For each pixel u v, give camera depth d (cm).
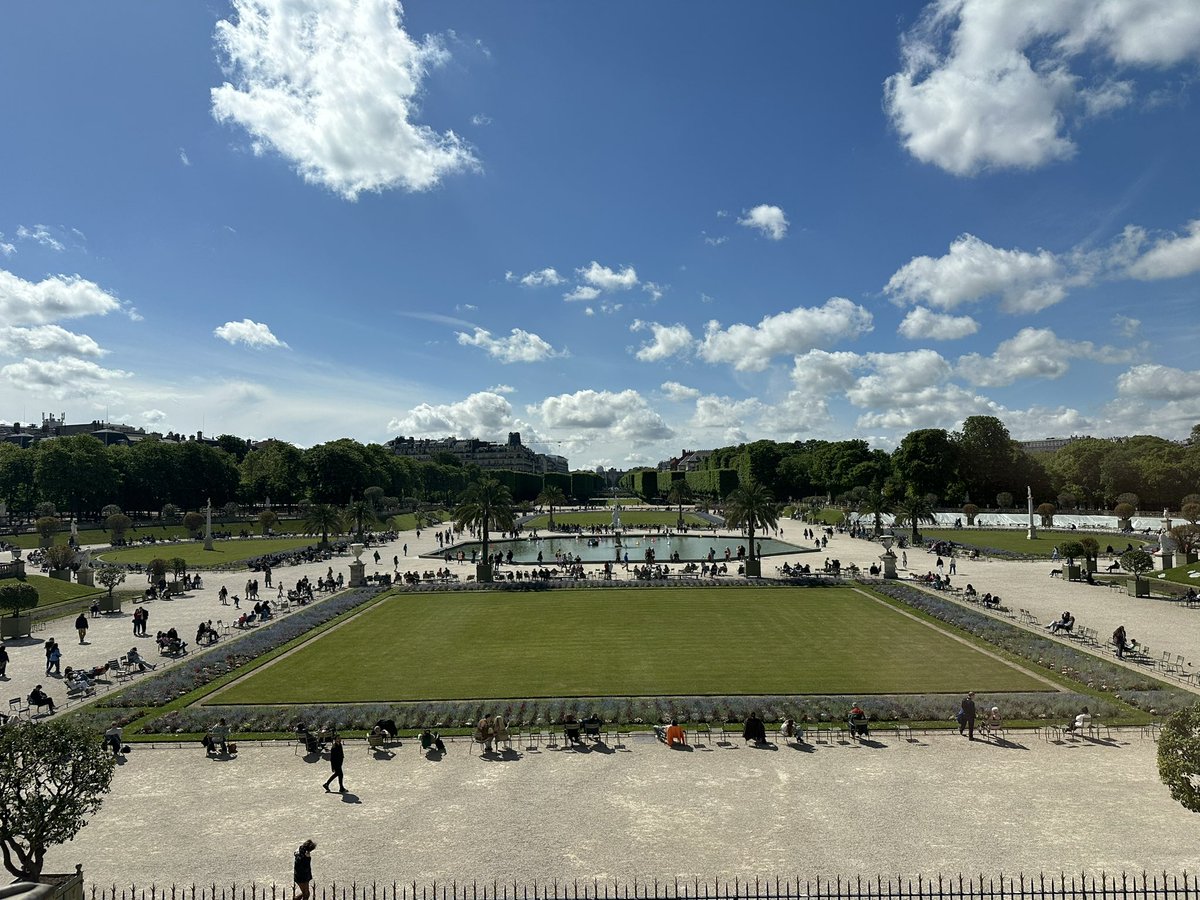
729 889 2120
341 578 8638
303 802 2805
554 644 5450
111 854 2414
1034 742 3350
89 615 6969
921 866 2238
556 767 3125
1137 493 17712
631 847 2394
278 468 19850
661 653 5125
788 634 5706
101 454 16075
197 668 4744
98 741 2111
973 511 16138
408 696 4200
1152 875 2162
